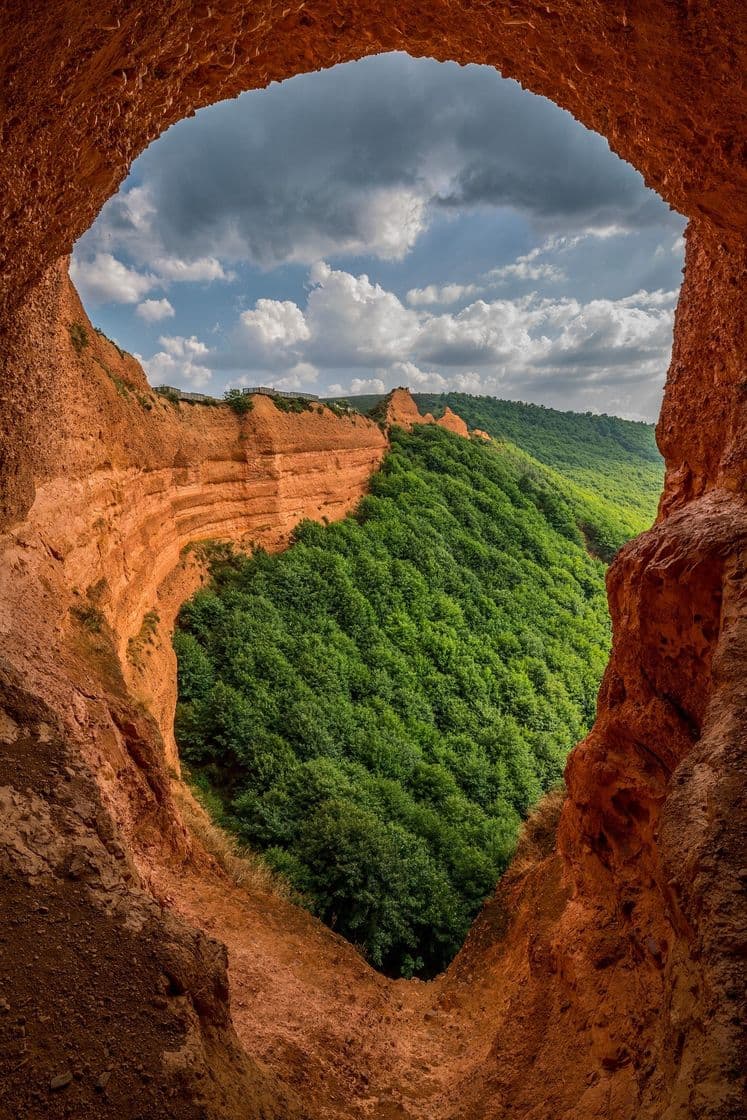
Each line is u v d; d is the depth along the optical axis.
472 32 6.29
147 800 8.07
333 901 11.20
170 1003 3.57
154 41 5.01
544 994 6.21
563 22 5.30
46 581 8.52
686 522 5.64
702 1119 2.39
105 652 8.92
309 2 6.15
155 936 3.89
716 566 4.95
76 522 10.53
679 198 6.05
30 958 3.52
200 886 8.58
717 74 4.59
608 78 5.55
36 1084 2.97
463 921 12.35
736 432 5.79
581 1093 4.49
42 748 5.09
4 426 7.55
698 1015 2.82
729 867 3.09
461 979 9.77
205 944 4.20
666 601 5.45
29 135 4.62
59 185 5.52
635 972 4.94
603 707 7.29
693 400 7.28
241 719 14.51
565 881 7.86
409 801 15.07
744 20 4.12
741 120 4.79
